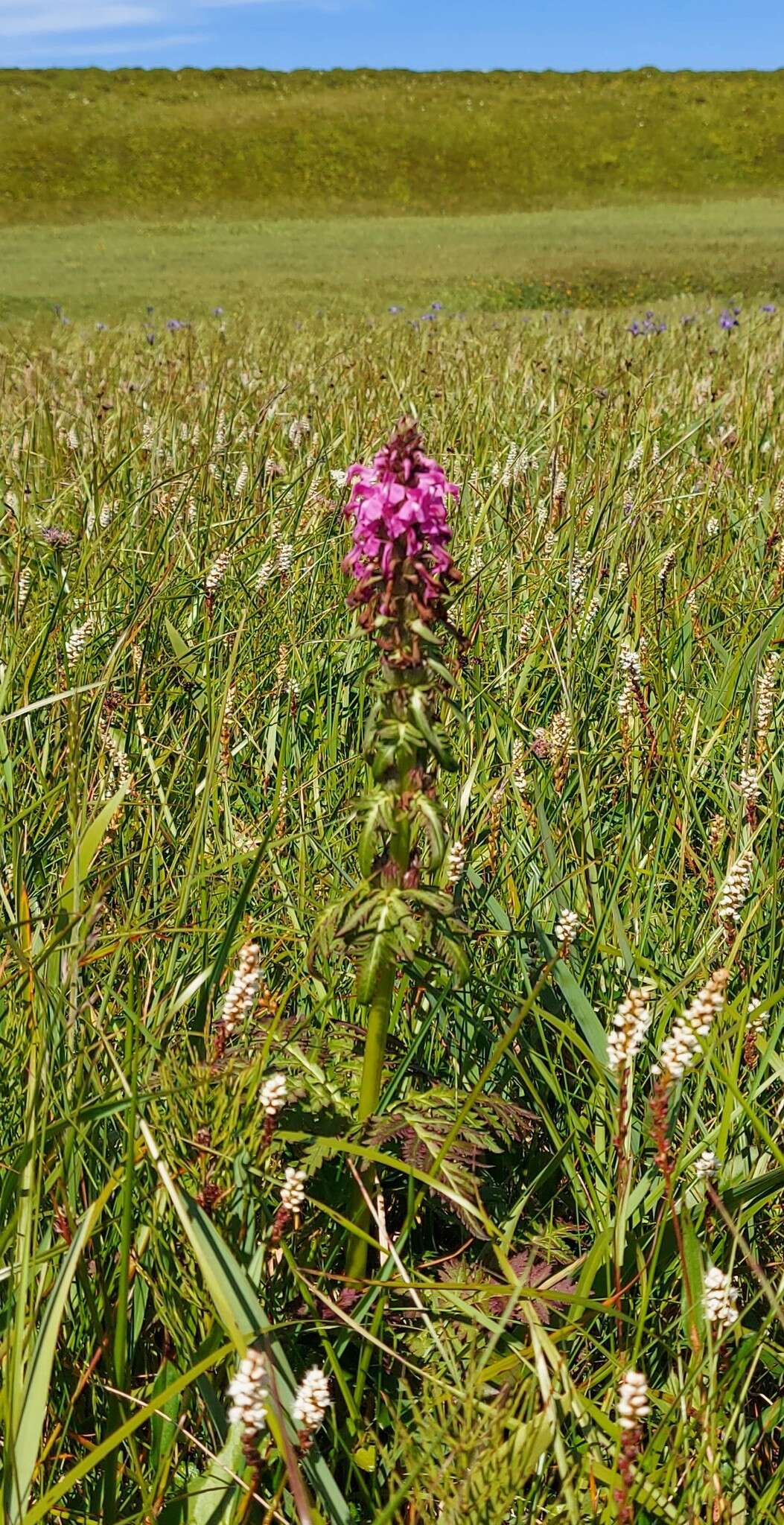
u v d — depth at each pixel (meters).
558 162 64.06
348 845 3.39
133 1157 1.99
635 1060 2.74
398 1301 2.40
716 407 7.82
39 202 57.53
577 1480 1.90
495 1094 2.74
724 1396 2.06
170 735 4.01
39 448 7.45
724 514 5.99
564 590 4.77
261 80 73.38
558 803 3.44
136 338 14.87
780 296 26.48
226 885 3.08
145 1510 1.86
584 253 39.34
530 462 6.20
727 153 64.94
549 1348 1.87
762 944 3.00
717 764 3.87
